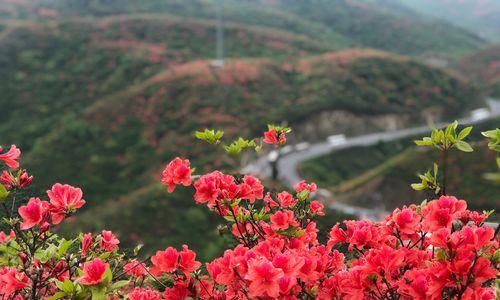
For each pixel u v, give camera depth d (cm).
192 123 5325
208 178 261
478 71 10438
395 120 6562
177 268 247
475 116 7006
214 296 252
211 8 12344
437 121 6775
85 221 2984
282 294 193
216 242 2422
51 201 231
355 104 6431
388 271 202
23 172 253
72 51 7156
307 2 14938
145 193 3309
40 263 229
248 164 4184
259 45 8738
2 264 268
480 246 187
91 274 196
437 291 189
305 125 5950
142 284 336
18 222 231
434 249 232
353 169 5297
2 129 5300
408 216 231
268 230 273
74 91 6284
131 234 2841
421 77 7412
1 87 6062
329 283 235
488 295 186
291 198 311
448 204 211
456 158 2700
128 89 6034
